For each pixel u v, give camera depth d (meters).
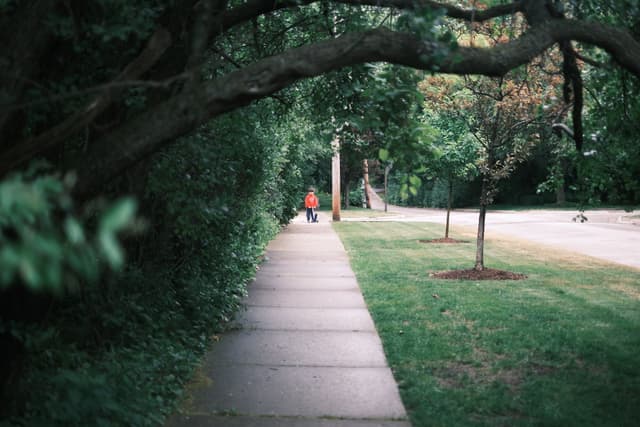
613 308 9.18
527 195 58.00
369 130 5.25
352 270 13.49
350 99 6.16
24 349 3.77
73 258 1.28
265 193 12.97
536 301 9.70
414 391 5.48
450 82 11.85
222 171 6.71
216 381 5.86
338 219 34.50
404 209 57.00
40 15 3.09
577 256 16.20
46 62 3.59
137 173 4.72
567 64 4.72
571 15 4.83
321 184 57.47
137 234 6.06
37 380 4.24
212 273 8.31
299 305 9.55
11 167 2.88
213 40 4.60
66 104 3.63
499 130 12.45
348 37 3.15
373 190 89.12
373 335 7.64
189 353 6.38
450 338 7.35
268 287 11.23
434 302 9.57
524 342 7.13
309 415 4.99
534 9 3.65
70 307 5.56
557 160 8.76
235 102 3.04
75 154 3.51
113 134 3.07
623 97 5.76
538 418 4.87
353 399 5.37
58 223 2.94
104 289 5.71
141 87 3.88
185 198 5.42
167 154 5.29
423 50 3.18
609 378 5.88
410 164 4.71
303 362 6.49
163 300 6.79
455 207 58.19
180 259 7.49
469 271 12.70
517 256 16.19
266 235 16.05
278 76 3.04
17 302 3.54
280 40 6.45
